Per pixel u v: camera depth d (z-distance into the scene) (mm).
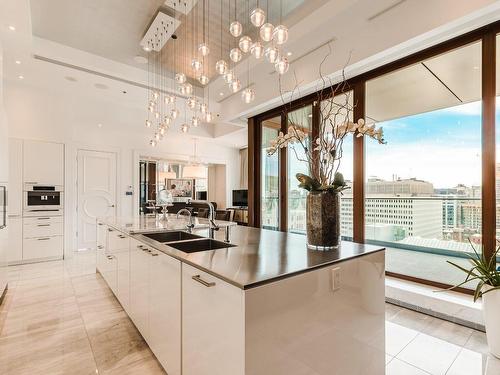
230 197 8930
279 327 1186
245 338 1073
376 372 1670
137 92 4914
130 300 2416
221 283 1205
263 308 1128
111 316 2660
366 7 2709
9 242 4512
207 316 1311
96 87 4707
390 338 2266
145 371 1843
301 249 1751
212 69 4488
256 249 1757
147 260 2025
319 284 1357
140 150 6621
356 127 1689
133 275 2338
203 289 1340
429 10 2479
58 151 4969
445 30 2475
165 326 1730
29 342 2201
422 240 3738
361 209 3518
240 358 1090
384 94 3783
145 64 4270
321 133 1881
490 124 2477
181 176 8109
